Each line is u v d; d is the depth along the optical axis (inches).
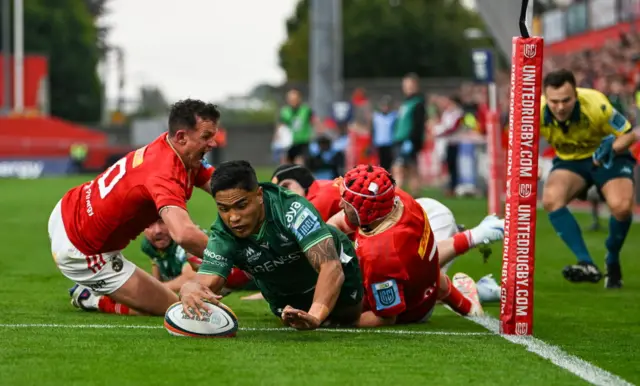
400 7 5511.8
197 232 484.1
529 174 475.8
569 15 1987.0
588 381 382.6
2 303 619.8
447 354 431.8
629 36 1560.0
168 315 466.6
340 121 2114.9
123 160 530.3
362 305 516.1
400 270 496.4
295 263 468.1
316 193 601.3
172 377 371.9
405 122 1739.7
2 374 376.2
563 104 699.4
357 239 507.8
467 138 1872.5
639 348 467.5
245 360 405.7
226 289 598.5
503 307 494.0
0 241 1066.1
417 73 5462.6
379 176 485.7
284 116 1878.7
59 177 2950.3
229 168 431.2
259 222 451.2
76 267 547.8
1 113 3826.3
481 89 1769.2
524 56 470.0
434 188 2290.8
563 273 690.8
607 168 718.5
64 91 5310.0
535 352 442.0
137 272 554.3
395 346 450.3
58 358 407.2
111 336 466.3
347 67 5428.2
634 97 1337.4
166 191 495.2
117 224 530.3
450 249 553.0
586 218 1334.9
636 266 862.5
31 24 5172.2
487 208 1451.8
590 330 529.3
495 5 989.8
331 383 366.9
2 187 2222.0
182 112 501.0
